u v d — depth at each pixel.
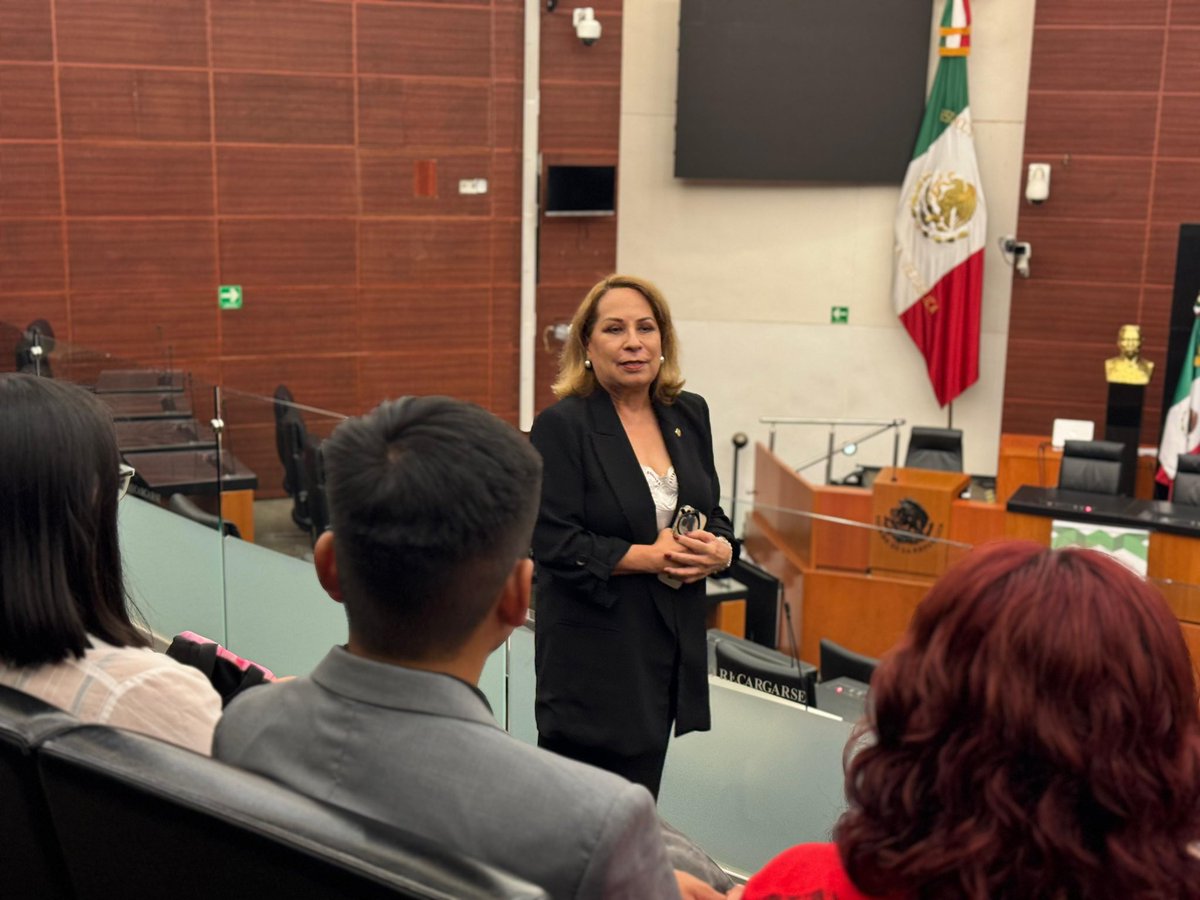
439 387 10.81
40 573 1.37
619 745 2.40
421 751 1.10
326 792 1.12
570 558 2.35
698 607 2.47
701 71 10.99
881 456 11.81
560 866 1.02
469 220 10.63
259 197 10.08
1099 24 10.84
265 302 10.23
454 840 1.06
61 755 1.12
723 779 2.87
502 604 1.18
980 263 11.07
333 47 10.05
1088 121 11.00
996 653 0.97
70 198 9.59
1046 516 8.00
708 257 11.66
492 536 1.12
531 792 1.05
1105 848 0.94
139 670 1.40
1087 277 11.23
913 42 10.84
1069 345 11.37
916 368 11.61
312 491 3.95
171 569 3.79
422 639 1.14
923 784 0.99
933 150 10.95
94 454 1.44
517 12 10.42
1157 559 7.73
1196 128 10.82
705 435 2.56
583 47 10.81
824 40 10.88
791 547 7.30
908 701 1.02
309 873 0.98
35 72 9.36
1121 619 0.96
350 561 1.13
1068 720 0.94
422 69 10.29
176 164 9.81
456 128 10.45
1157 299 11.11
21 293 9.56
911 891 0.98
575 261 11.13
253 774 1.09
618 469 2.41
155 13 9.57
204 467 3.56
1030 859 0.94
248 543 3.52
